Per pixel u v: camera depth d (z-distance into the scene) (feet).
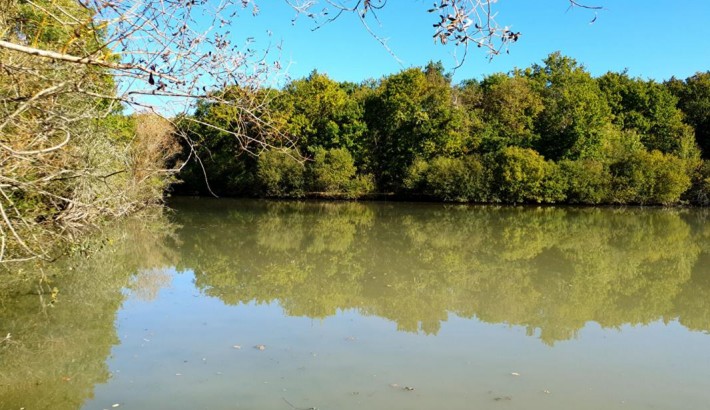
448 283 40.19
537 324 29.35
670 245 60.29
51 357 23.48
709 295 36.96
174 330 27.32
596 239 64.85
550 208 111.65
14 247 22.94
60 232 23.02
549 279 42.01
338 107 134.00
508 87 136.46
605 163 119.24
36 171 18.98
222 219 83.56
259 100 14.80
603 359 23.82
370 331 27.53
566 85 134.10
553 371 22.27
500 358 23.73
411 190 129.59
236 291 36.78
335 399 19.26
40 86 16.42
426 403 18.98
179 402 18.89
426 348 24.90
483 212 101.09
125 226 69.87
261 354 23.80
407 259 50.67
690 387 20.89
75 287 36.47
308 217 89.04
